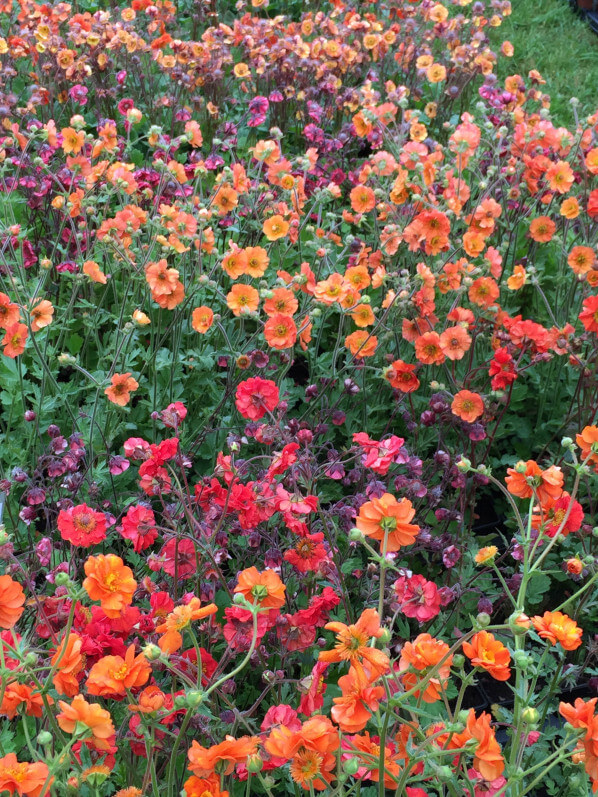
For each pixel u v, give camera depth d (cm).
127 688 81
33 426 129
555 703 114
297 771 78
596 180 166
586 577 121
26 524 116
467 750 76
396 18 247
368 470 124
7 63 202
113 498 126
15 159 152
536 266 162
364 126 169
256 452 136
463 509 121
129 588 82
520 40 281
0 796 78
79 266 144
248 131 209
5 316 120
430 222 136
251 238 160
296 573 108
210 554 97
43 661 90
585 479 134
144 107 210
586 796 87
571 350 132
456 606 115
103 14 207
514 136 161
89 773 79
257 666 101
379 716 79
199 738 96
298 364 157
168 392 138
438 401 123
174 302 129
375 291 154
